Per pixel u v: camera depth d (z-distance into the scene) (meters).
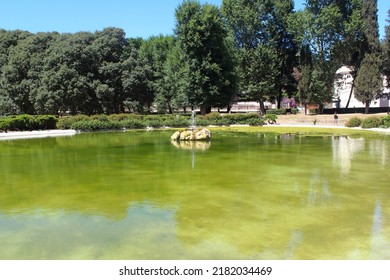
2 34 45.28
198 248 5.12
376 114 35.88
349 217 6.38
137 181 9.47
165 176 10.10
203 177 9.91
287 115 39.88
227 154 14.66
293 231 5.73
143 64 44.56
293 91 46.31
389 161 12.53
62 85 37.38
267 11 42.53
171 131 29.77
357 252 4.95
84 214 6.71
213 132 27.02
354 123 30.27
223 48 38.28
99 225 6.11
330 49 38.66
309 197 7.73
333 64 39.31
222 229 5.84
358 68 38.16
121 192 8.30
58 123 30.41
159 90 45.12
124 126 32.38
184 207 7.07
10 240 5.50
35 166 12.05
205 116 36.06
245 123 35.53
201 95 37.69
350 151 15.31
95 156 14.35
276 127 31.89
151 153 15.16
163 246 5.20
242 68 42.78
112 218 6.46
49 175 10.42
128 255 4.93
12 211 6.93
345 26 36.81
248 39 42.84
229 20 43.16
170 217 6.47
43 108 37.72
